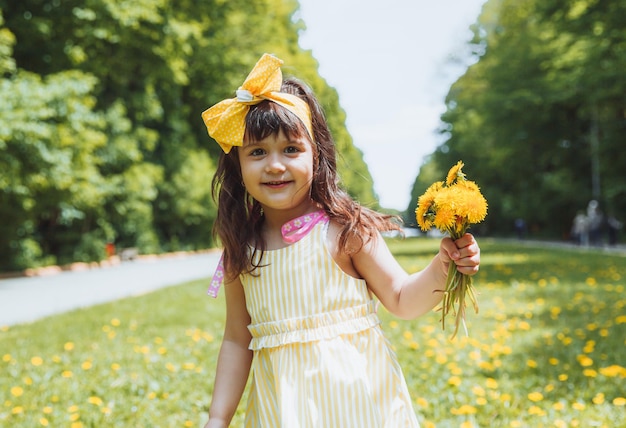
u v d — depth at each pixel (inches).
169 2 916.0
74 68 795.4
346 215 85.8
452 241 76.4
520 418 142.9
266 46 1282.0
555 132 1289.4
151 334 276.2
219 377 92.4
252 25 1273.4
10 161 622.2
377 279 86.6
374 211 90.2
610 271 510.6
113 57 882.1
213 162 1288.1
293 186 84.7
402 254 869.2
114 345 249.1
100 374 194.1
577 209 1428.4
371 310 86.3
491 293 382.3
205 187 1201.4
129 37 817.5
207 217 1255.5
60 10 754.2
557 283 430.0
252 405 88.7
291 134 83.9
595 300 334.0
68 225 877.2
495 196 1796.3
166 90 1149.1
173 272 751.7
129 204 959.6
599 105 1071.6
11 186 633.0
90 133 725.9
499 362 189.2
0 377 195.5
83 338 269.7
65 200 733.3
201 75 1230.3
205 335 252.1
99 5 751.1
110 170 933.2
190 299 422.0
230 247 89.1
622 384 163.9
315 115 90.4
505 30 1371.8
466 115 1701.5
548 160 1398.9
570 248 1037.2
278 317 84.1
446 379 175.3
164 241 1184.2
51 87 671.8
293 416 78.9
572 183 1341.0
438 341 229.5
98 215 932.6
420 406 149.6
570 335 239.3
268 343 84.5
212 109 88.5
